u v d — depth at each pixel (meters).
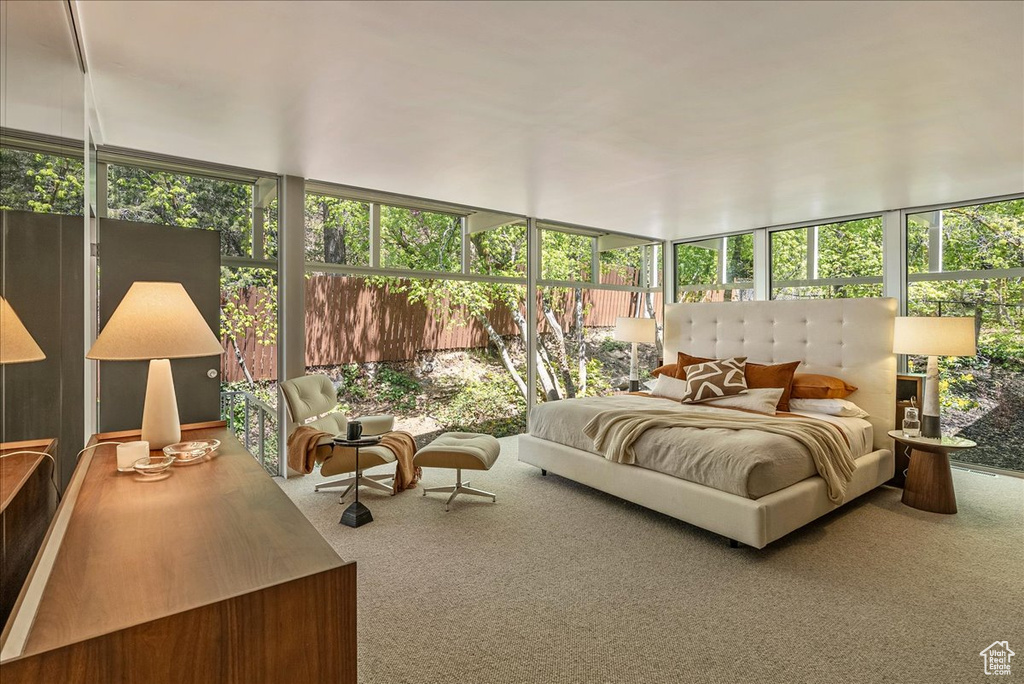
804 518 2.97
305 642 1.05
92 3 1.82
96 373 3.08
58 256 1.74
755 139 3.18
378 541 3.00
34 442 1.48
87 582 1.02
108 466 1.82
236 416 4.16
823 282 5.54
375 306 5.89
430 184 4.27
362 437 3.41
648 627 2.15
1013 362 4.39
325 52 2.18
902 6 1.82
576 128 3.02
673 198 4.67
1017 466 4.37
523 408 7.15
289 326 4.12
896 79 2.38
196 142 3.28
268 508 1.43
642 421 3.52
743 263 6.26
